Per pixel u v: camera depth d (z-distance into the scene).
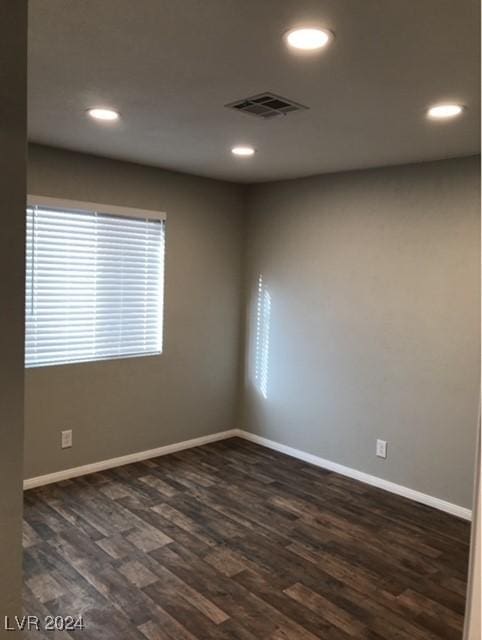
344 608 2.42
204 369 4.68
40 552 2.83
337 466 4.16
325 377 4.22
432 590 2.58
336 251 4.09
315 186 4.21
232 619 2.32
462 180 3.37
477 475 0.76
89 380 3.92
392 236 3.73
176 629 2.24
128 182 3.96
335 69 2.03
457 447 3.46
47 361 3.69
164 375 4.39
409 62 1.94
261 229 4.68
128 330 4.13
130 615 2.32
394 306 3.75
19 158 1.22
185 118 2.71
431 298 3.55
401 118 2.61
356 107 2.46
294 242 4.40
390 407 3.81
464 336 3.40
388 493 3.78
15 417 1.26
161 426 4.42
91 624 2.26
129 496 3.59
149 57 1.96
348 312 4.03
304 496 3.68
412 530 3.21
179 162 3.86
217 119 2.71
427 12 1.57
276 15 1.61
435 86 2.18
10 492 1.27
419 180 3.57
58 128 2.98
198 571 2.68
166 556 2.82
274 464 4.29
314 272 4.25
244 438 4.95
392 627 2.30
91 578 2.59
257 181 4.59
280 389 4.58
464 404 3.42
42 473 3.74
